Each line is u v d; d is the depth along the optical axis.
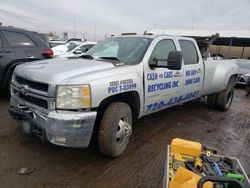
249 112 6.83
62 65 3.34
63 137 2.75
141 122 5.11
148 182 2.92
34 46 6.18
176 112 6.12
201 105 7.06
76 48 11.50
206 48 6.66
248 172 3.35
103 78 3.04
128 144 3.95
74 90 2.76
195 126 5.12
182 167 2.11
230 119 5.91
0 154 3.26
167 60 3.70
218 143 4.32
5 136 3.83
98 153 3.52
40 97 2.90
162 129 4.78
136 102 3.72
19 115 3.28
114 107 3.22
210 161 2.38
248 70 12.18
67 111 2.77
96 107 2.94
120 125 3.33
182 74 4.61
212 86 5.83
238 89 11.93
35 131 3.07
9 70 5.69
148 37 4.24
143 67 3.72
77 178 2.88
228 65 6.30
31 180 2.76
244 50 29.95
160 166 3.30
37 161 3.17
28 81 3.15
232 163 2.39
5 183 2.67
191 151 2.48
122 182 2.87
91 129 2.89
